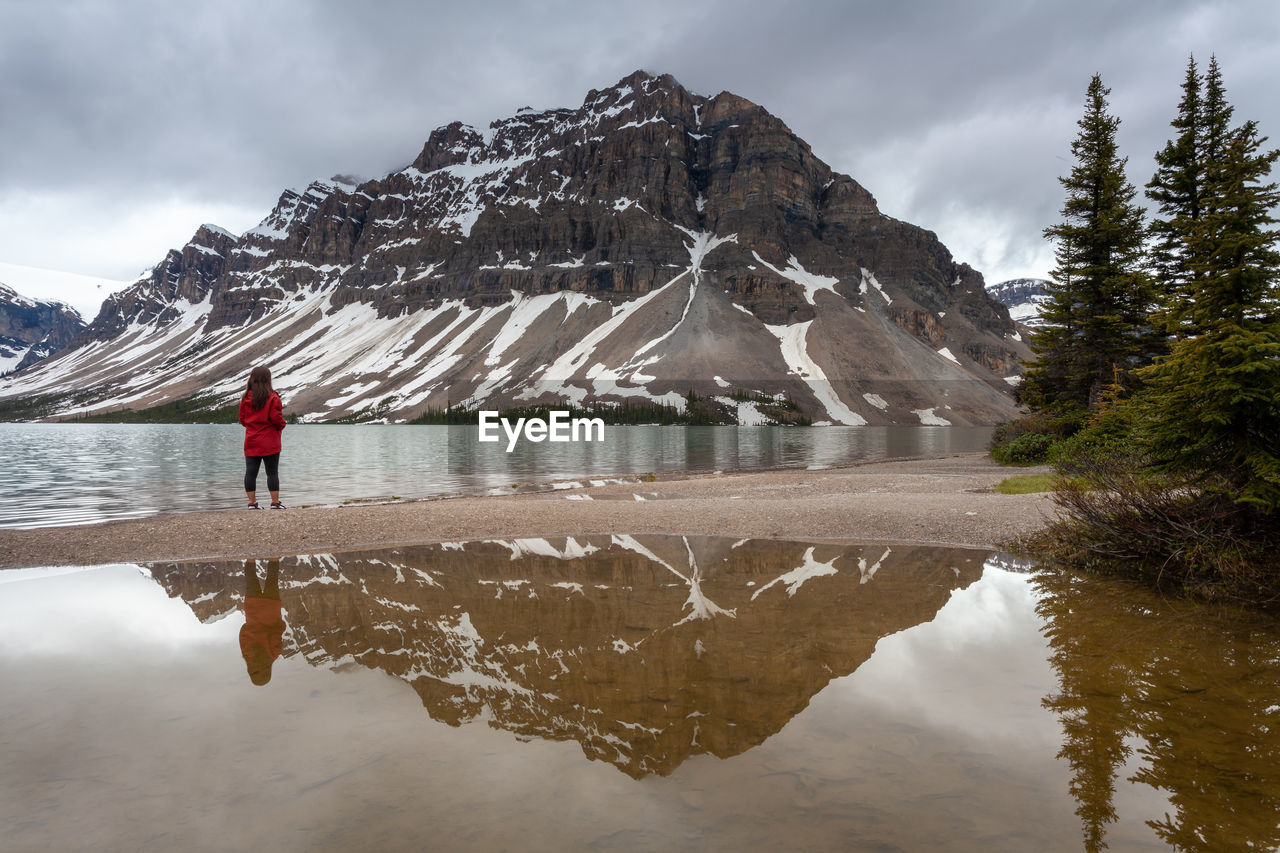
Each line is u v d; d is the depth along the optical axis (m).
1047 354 34.88
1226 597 7.57
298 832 2.57
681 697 4.23
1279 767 3.25
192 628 6.01
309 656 5.09
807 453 53.09
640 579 8.56
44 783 2.95
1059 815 2.75
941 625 6.21
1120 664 5.01
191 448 56.19
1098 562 9.51
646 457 47.47
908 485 20.75
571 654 5.18
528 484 25.23
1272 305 9.09
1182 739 3.59
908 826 2.63
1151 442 9.87
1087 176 32.81
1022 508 14.02
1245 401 8.92
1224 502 9.10
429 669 4.80
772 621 6.33
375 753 3.32
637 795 2.91
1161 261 29.98
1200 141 27.23
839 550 11.02
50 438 82.31
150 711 3.89
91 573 9.03
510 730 3.66
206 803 2.79
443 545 11.59
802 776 3.11
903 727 3.74
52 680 4.45
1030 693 4.34
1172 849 2.48
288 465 37.28
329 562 9.90
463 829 2.59
